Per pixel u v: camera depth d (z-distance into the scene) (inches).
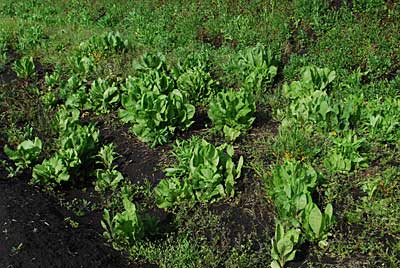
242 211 73.6
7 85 120.8
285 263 63.8
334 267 62.6
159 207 75.0
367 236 66.9
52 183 81.4
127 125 101.1
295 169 72.6
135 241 66.9
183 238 69.1
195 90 104.1
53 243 64.6
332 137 86.0
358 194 75.0
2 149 93.0
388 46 116.3
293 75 113.0
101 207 77.9
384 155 83.4
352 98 95.8
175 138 93.3
